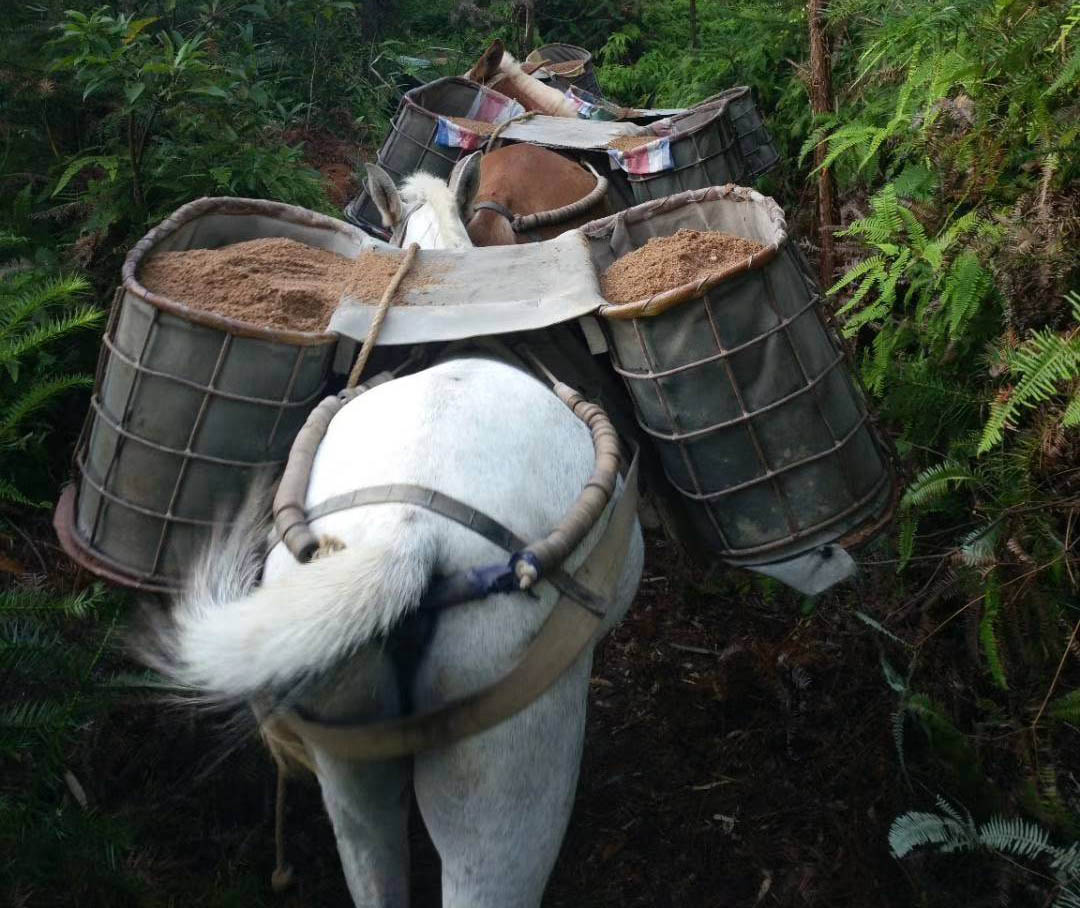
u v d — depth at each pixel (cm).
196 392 229
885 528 264
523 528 194
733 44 700
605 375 265
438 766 194
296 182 478
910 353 374
